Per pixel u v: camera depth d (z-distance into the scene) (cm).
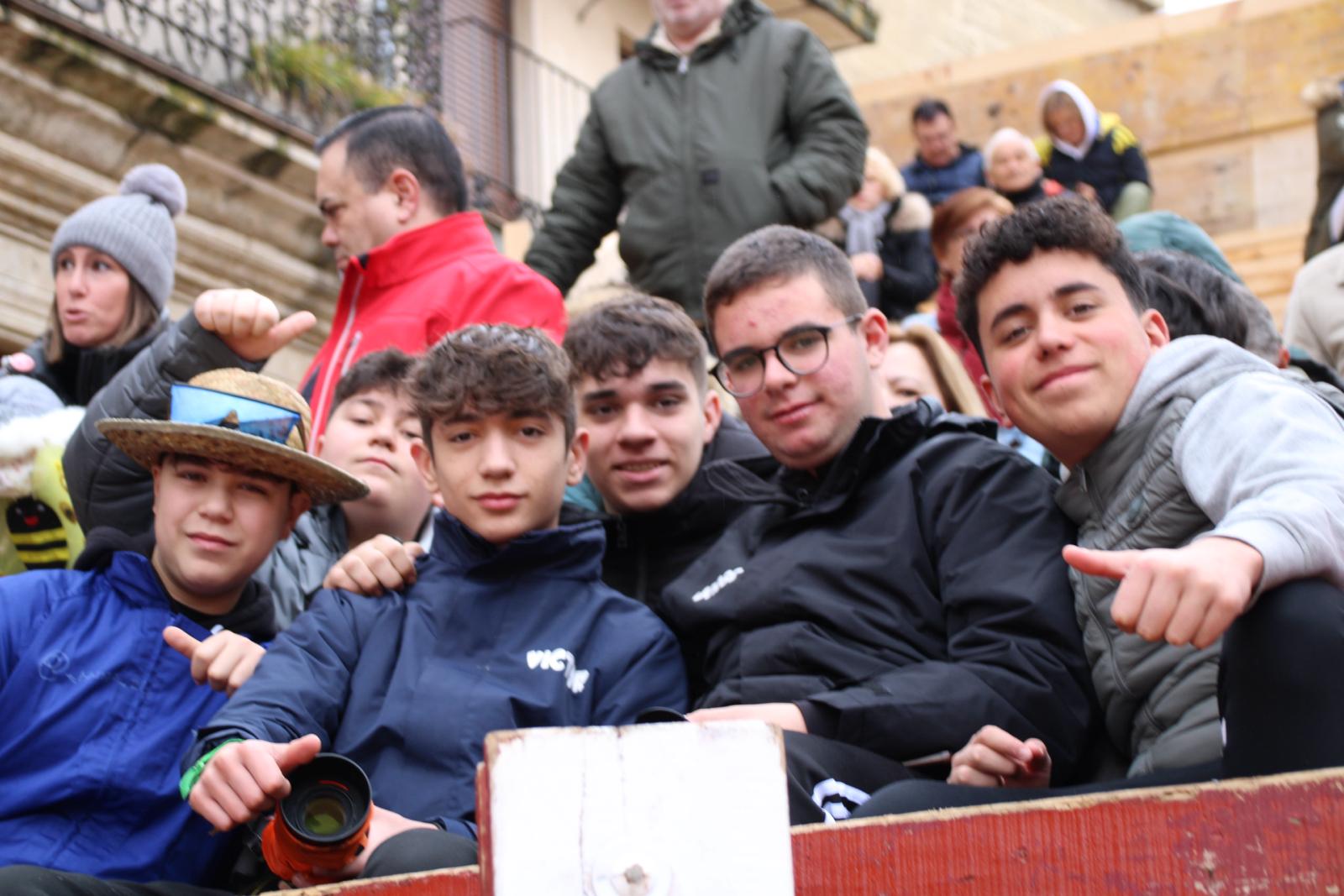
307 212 832
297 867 263
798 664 328
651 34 636
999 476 333
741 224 604
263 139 798
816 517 347
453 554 341
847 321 362
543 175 1143
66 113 737
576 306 898
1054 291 306
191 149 781
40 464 412
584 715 325
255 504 340
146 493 367
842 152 614
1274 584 246
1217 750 282
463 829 295
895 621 329
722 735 179
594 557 345
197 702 331
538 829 176
